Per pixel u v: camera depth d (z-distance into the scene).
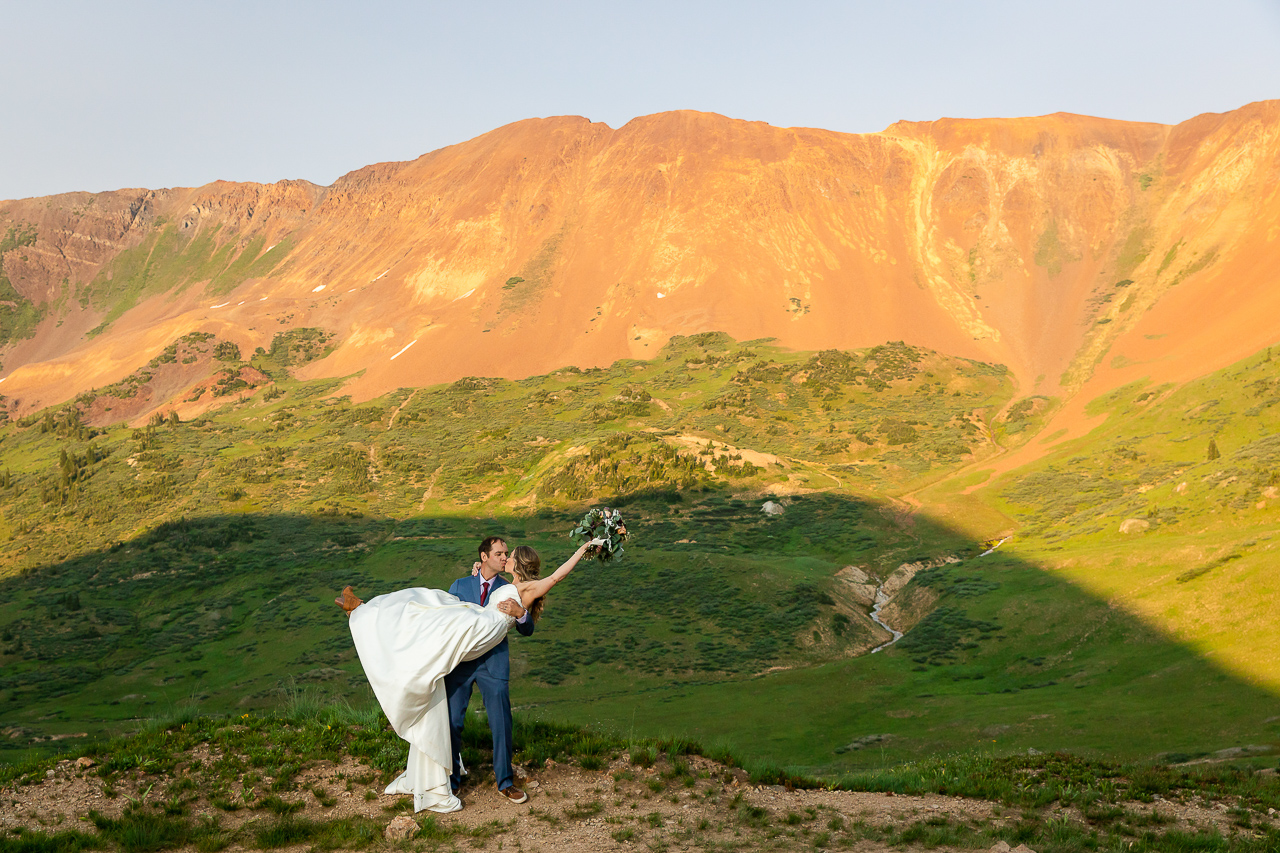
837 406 171.75
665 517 119.06
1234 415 124.00
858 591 88.75
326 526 131.00
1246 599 54.53
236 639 91.00
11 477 177.88
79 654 90.56
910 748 40.72
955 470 135.88
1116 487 112.12
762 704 54.50
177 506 145.88
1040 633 61.56
